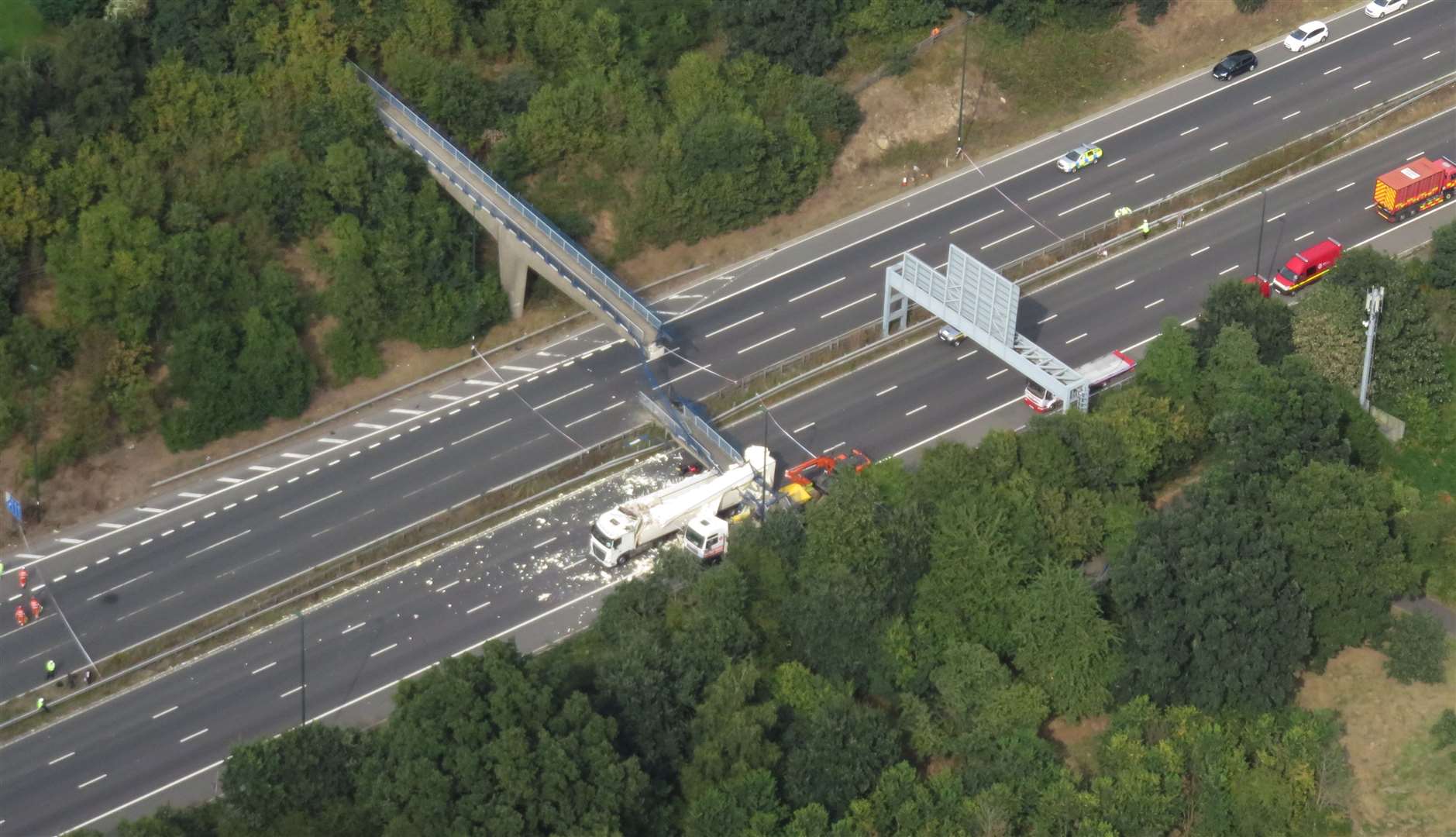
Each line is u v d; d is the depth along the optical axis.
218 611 168.38
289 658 164.00
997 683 151.50
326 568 171.75
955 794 141.25
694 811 139.25
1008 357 180.38
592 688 149.25
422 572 172.00
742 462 174.62
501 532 175.88
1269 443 164.88
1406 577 156.75
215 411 185.12
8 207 187.25
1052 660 154.00
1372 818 150.00
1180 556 153.25
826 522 158.00
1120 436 167.50
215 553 174.88
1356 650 162.00
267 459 185.38
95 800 152.12
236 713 159.12
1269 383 168.00
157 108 199.38
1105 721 156.50
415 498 179.88
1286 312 182.00
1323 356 177.88
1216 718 151.75
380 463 184.38
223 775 138.88
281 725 157.75
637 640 149.62
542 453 184.50
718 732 144.75
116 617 168.75
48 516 178.88
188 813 141.38
